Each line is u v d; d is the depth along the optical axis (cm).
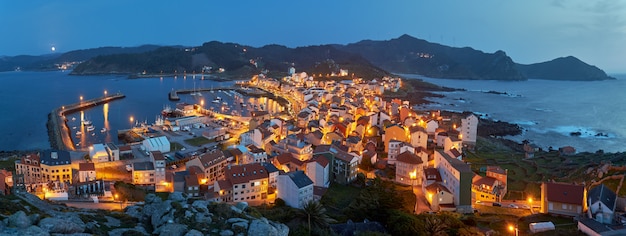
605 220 9231
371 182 13850
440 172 13038
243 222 6425
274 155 17425
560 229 9225
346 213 10462
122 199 11744
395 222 9219
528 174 15562
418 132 18250
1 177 12400
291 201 11925
